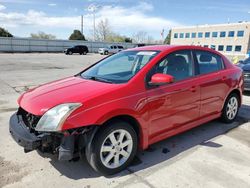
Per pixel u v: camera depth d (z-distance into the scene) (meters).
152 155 3.63
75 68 16.06
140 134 3.31
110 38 74.62
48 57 28.19
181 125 3.86
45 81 10.36
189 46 4.14
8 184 2.91
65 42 43.66
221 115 4.86
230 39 59.53
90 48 47.31
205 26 65.31
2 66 16.16
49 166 3.30
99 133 2.91
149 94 3.29
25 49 39.69
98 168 3.00
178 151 3.77
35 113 2.88
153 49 3.94
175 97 3.62
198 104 4.07
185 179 3.04
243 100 7.11
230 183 2.96
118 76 3.53
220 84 4.48
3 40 37.22
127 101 3.07
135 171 3.21
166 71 3.65
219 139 4.24
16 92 8.01
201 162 3.45
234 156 3.63
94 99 2.88
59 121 2.72
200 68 4.19
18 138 2.93
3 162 3.38
